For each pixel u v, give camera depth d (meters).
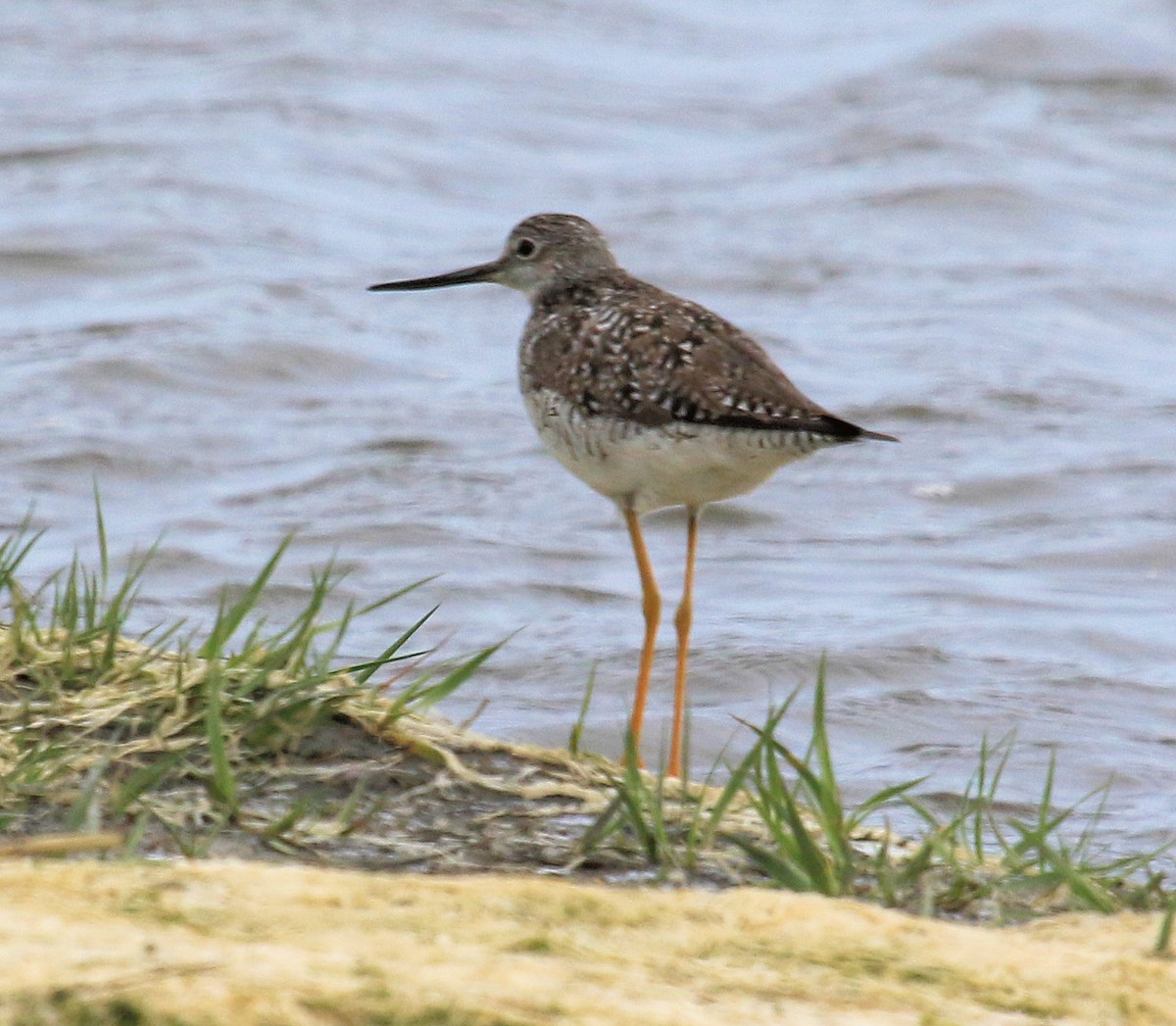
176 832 6.65
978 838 7.27
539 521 15.61
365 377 19.39
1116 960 5.65
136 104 28.61
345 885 5.63
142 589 13.30
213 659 7.77
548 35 35.06
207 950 4.87
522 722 11.03
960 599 13.85
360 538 14.85
